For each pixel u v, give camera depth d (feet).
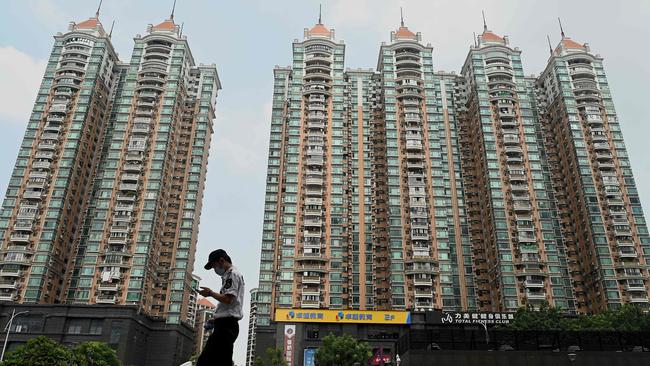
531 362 144.15
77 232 346.33
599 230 337.72
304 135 374.63
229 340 21.93
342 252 340.18
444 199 349.20
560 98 391.24
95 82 376.07
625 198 349.20
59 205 327.88
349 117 394.52
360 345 239.50
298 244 335.67
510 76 394.11
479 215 367.86
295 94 389.19
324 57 404.77
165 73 390.83
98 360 214.48
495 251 336.70
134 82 384.47
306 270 326.03
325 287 324.60
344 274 338.13
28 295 301.43
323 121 378.53
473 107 396.98
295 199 349.61
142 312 314.35
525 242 332.80
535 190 352.69
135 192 341.82
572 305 334.85
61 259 326.85
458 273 346.33
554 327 246.06
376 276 339.16
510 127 374.84
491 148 367.04
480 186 371.76
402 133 372.17
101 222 330.34
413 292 318.65
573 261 354.33
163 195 358.43
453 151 389.39
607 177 352.90
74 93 369.50
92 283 312.50
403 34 421.18
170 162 374.43
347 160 376.07
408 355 148.77
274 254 350.43
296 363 281.13
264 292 336.70
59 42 387.96
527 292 319.47
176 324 330.34
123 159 354.54
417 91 389.39
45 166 336.90
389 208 344.49
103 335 290.35
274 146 391.65
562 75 395.14
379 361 256.93
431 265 326.65
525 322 253.03
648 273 324.19
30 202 327.88
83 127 358.02
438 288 322.34
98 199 336.90
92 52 385.29
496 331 155.63
